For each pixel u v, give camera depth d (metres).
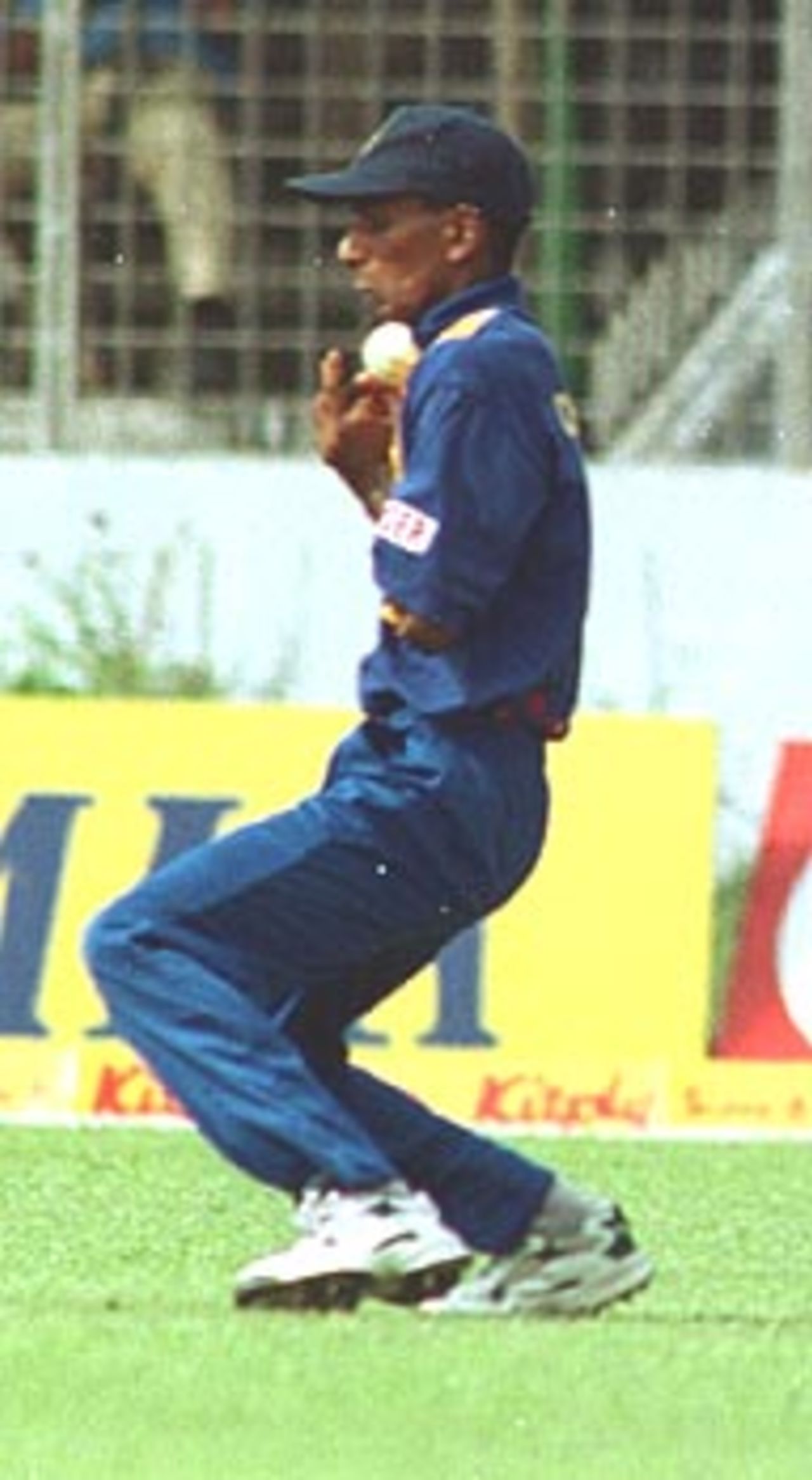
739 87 46.66
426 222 26.73
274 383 47.50
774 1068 40.78
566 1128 40.22
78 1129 39.00
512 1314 27.12
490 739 26.42
